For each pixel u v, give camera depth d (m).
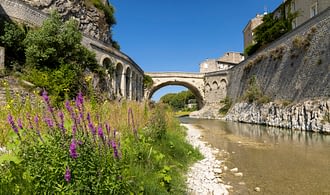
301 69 28.80
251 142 18.73
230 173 10.05
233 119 44.19
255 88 39.47
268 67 37.88
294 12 42.78
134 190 5.16
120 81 41.41
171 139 11.76
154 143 10.02
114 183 4.25
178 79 65.69
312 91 25.39
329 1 34.03
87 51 28.39
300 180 9.11
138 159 7.11
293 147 16.06
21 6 25.75
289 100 29.27
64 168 3.95
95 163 4.18
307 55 28.23
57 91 18.00
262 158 13.02
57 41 21.73
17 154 4.43
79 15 40.56
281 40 35.31
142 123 11.78
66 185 3.88
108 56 37.00
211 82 63.03
